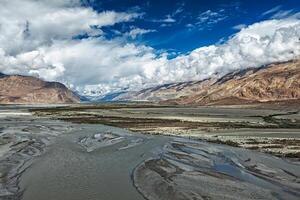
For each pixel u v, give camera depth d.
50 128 63.47
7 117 99.62
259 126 68.62
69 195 21.47
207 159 32.53
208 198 20.61
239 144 42.81
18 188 22.94
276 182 24.06
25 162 31.06
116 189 22.62
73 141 45.09
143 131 59.94
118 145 41.91
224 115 110.88
